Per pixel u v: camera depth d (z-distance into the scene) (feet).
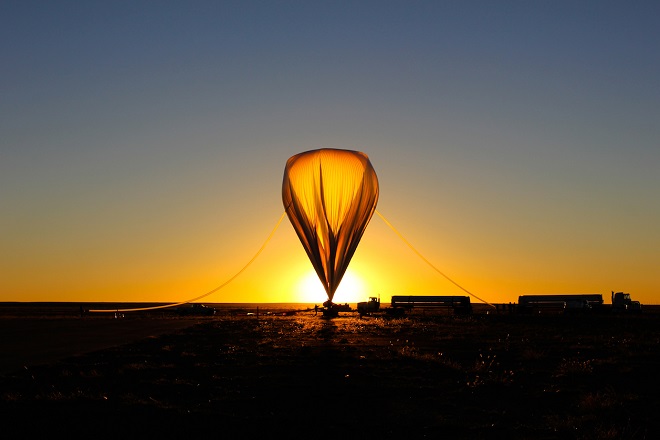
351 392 82.33
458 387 86.94
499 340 163.94
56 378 94.73
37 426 62.95
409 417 68.23
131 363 113.60
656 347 147.33
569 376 98.37
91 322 292.40
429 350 139.23
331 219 273.75
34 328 234.38
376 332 199.82
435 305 448.24
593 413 70.44
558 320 294.25
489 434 61.26
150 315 416.05
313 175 272.72
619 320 294.05
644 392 84.43
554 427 63.62
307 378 94.02
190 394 80.89
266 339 168.35
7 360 119.44
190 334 194.70
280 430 61.87
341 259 277.03
